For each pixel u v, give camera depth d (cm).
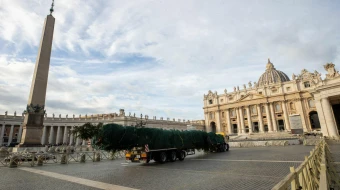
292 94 7369
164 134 1877
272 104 7788
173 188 808
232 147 3975
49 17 2636
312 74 7056
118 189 809
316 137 3872
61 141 7044
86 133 3866
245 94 8594
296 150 2303
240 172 1093
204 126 10069
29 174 1209
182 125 8894
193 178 990
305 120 6950
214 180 926
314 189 549
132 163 1812
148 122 7338
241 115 8450
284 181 325
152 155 1705
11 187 872
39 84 2442
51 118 6700
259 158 1702
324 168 496
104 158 2333
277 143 3750
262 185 796
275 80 9794
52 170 1381
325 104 3684
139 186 855
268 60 10912
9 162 1706
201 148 2388
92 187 850
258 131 7919
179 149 1955
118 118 6631
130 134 1645
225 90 9300
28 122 2308
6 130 6731
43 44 2528
